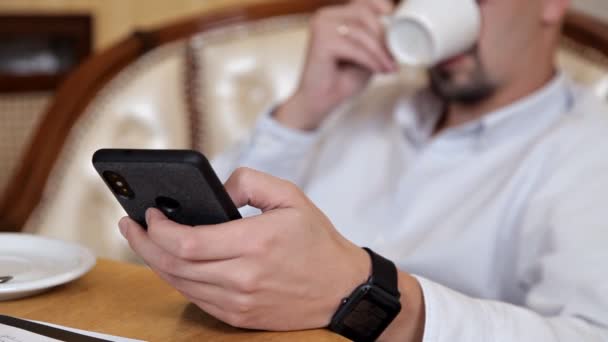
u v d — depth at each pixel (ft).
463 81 3.67
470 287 3.43
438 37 3.15
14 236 2.39
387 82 4.65
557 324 2.33
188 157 1.58
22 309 1.93
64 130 4.33
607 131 3.45
